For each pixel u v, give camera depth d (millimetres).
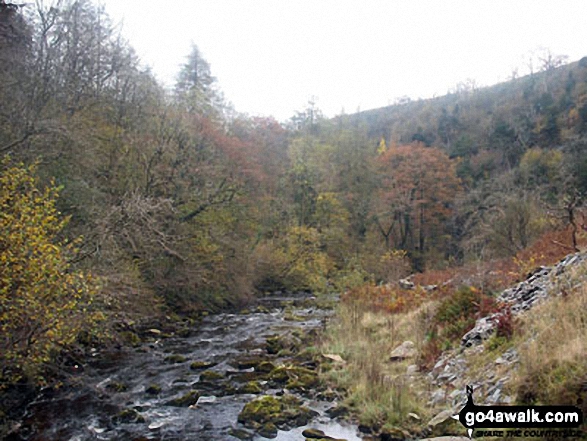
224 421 8023
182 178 19578
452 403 7328
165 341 14117
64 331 7746
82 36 16734
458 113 77688
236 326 16828
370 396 8344
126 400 8961
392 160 42625
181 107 23203
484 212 29922
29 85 13383
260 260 26484
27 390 8773
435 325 11539
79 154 13836
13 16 14336
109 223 12242
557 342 6422
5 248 6527
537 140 57750
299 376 10203
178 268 18625
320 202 35281
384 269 26828
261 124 46500
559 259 13977
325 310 20422
